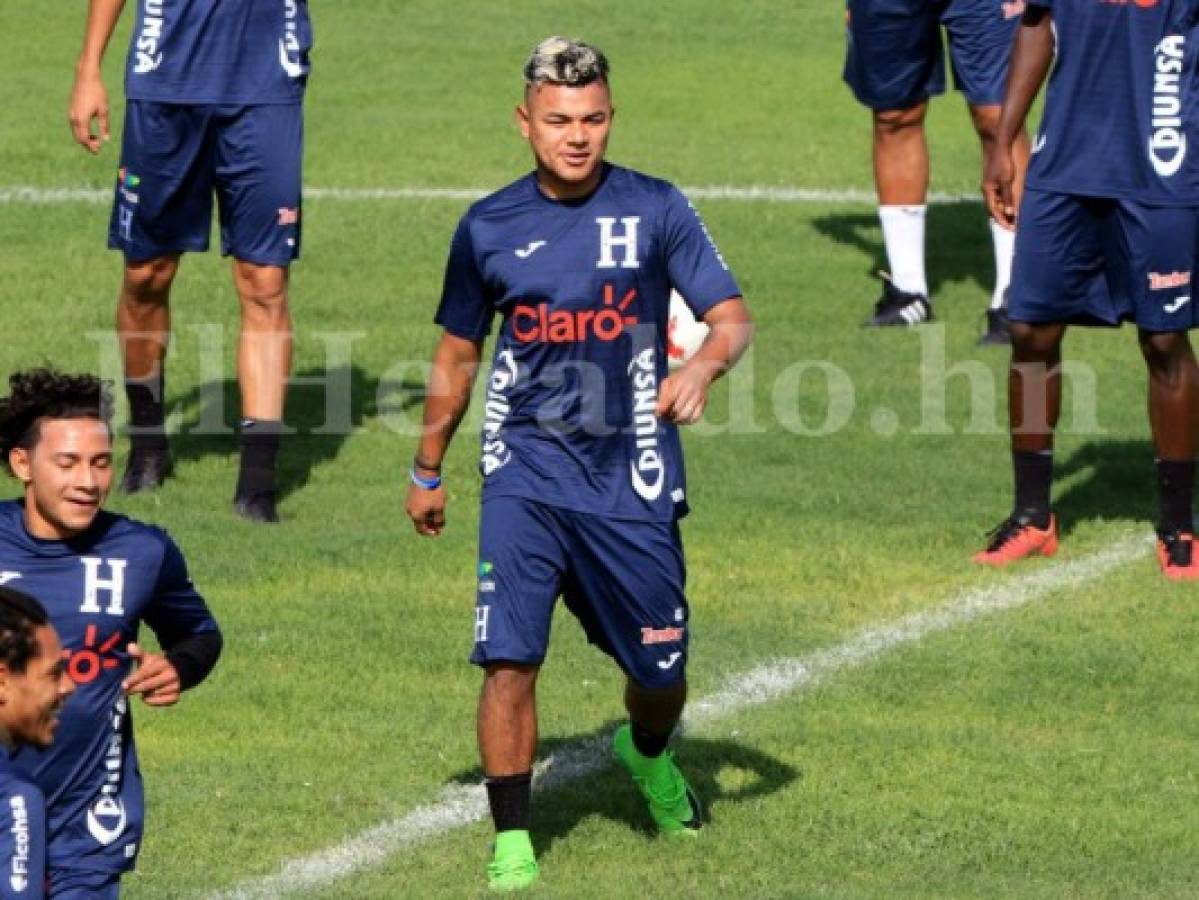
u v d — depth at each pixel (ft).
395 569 107.14
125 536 64.95
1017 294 105.19
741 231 167.22
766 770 84.74
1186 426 104.94
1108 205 102.73
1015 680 93.71
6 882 51.21
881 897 73.92
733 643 98.17
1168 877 75.82
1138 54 100.99
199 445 125.90
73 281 150.82
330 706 90.94
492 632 73.67
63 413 63.21
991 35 140.46
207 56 112.47
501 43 228.84
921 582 106.01
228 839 78.79
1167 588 104.27
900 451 124.88
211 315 145.59
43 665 53.06
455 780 84.12
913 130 144.87
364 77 213.66
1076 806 81.61
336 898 74.02
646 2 246.47
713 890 74.69
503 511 74.08
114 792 64.90
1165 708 90.89
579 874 76.02
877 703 91.56
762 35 233.55
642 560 74.33
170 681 63.62
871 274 157.69
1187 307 102.99
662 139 194.70
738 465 122.52
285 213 113.91
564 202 74.18
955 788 83.05
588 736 88.17
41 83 206.59
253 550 109.19
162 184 113.91
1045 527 108.88
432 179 180.14
